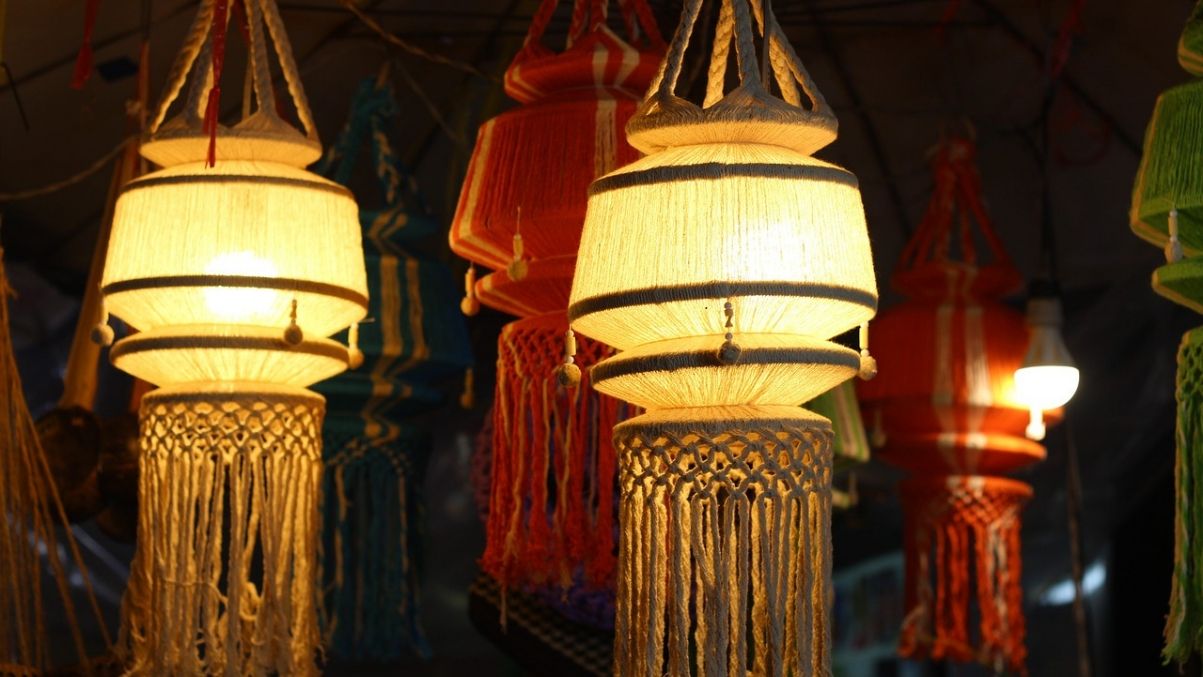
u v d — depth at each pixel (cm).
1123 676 319
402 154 300
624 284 141
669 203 141
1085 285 315
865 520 333
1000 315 266
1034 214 312
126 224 177
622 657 142
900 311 270
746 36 147
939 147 275
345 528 236
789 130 147
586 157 180
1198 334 162
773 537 140
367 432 238
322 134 296
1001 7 279
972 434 264
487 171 186
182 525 175
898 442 268
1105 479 322
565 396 184
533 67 189
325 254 180
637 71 187
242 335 173
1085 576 325
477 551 318
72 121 274
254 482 176
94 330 174
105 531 241
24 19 249
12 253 289
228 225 174
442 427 315
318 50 279
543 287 182
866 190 312
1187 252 167
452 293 250
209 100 182
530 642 232
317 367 181
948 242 271
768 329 142
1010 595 272
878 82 298
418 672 316
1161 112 166
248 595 181
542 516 180
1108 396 316
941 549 271
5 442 211
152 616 176
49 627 291
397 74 287
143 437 178
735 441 139
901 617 333
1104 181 303
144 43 242
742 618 138
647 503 141
